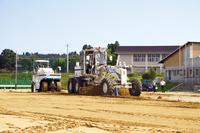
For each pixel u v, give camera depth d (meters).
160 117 19.45
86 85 37.56
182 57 75.88
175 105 25.81
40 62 46.69
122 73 35.78
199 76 67.94
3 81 69.62
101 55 38.25
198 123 17.47
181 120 18.41
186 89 61.31
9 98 31.77
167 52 115.94
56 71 46.72
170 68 78.50
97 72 37.12
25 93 40.25
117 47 120.38
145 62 117.50
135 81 35.94
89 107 24.27
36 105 25.59
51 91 44.38
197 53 74.38
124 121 17.89
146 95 40.19
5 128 15.45
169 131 15.09
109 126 16.12
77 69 39.34
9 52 106.62
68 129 15.32
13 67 105.31
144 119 18.67
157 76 84.81
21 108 23.58
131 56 117.69
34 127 15.71
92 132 14.73
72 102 27.88
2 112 21.00
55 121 17.42
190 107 24.52
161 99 31.72
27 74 85.31
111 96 34.03
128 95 36.12
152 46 119.00
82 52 39.03
